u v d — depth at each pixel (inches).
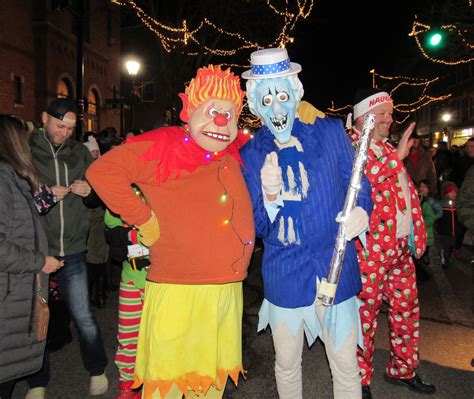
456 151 439.2
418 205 136.3
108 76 904.9
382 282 132.7
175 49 803.4
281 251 105.4
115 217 127.3
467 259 310.2
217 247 98.3
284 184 103.7
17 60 645.3
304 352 172.2
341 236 98.7
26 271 105.8
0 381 105.1
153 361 98.0
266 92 102.4
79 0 370.9
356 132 136.6
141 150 96.0
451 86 1275.8
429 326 194.9
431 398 138.4
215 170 99.7
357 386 105.2
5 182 105.7
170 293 98.6
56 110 137.0
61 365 159.2
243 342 180.7
